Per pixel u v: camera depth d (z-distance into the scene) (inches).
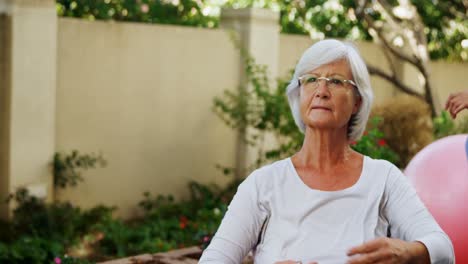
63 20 304.5
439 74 484.7
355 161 110.0
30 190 292.4
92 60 315.3
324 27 472.1
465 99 160.1
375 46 444.1
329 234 104.0
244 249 107.0
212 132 359.9
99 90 318.3
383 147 278.2
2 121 289.4
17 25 286.8
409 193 107.5
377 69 416.5
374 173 108.1
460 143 177.0
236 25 368.5
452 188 167.6
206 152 358.0
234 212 107.4
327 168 108.4
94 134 318.0
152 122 337.4
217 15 459.8
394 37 438.0
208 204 338.3
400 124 330.0
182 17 410.0
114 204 326.0
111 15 358.3
